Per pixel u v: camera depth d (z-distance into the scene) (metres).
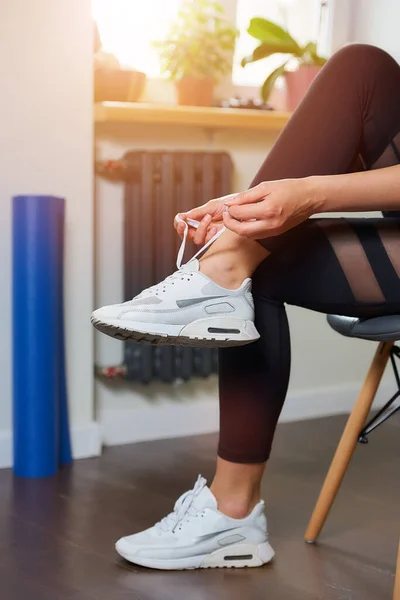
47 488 1.78
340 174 1.13
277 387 1.23
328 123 1.13
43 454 1.88
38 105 1.97
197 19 2.24
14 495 1.73
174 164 2.13
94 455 2.07
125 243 2.14
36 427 1.87
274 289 1.19
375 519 1.56
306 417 2.55
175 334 1.11
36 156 1.98
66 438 2.01
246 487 1.28
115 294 2.21
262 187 1.03
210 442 2.23
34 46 1.95
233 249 1.14
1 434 1.98
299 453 2.08
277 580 1.25
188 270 1.14
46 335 1.87
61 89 1.99
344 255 1.14
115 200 2.18
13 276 1.90
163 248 2.13
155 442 2.23
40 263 1.87
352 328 1.19
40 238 1.87
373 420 1.37
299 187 1.04
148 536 1.31
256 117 2.25
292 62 2.56
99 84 2.12
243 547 1.29
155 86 2.33
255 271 1.20
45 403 1.88
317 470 1.91
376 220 1.20
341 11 2.57
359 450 2.09
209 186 2.17
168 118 2.13
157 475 1.89
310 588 1.22
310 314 2.57
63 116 2.00
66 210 2.02
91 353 2.08
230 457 1.27
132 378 2.17
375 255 1.15
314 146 1.13
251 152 2.41
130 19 2.29
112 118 2.06
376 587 1.23
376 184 1.07
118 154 2.20
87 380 2.08
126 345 2.17
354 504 1.65
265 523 1.32
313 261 1.15
